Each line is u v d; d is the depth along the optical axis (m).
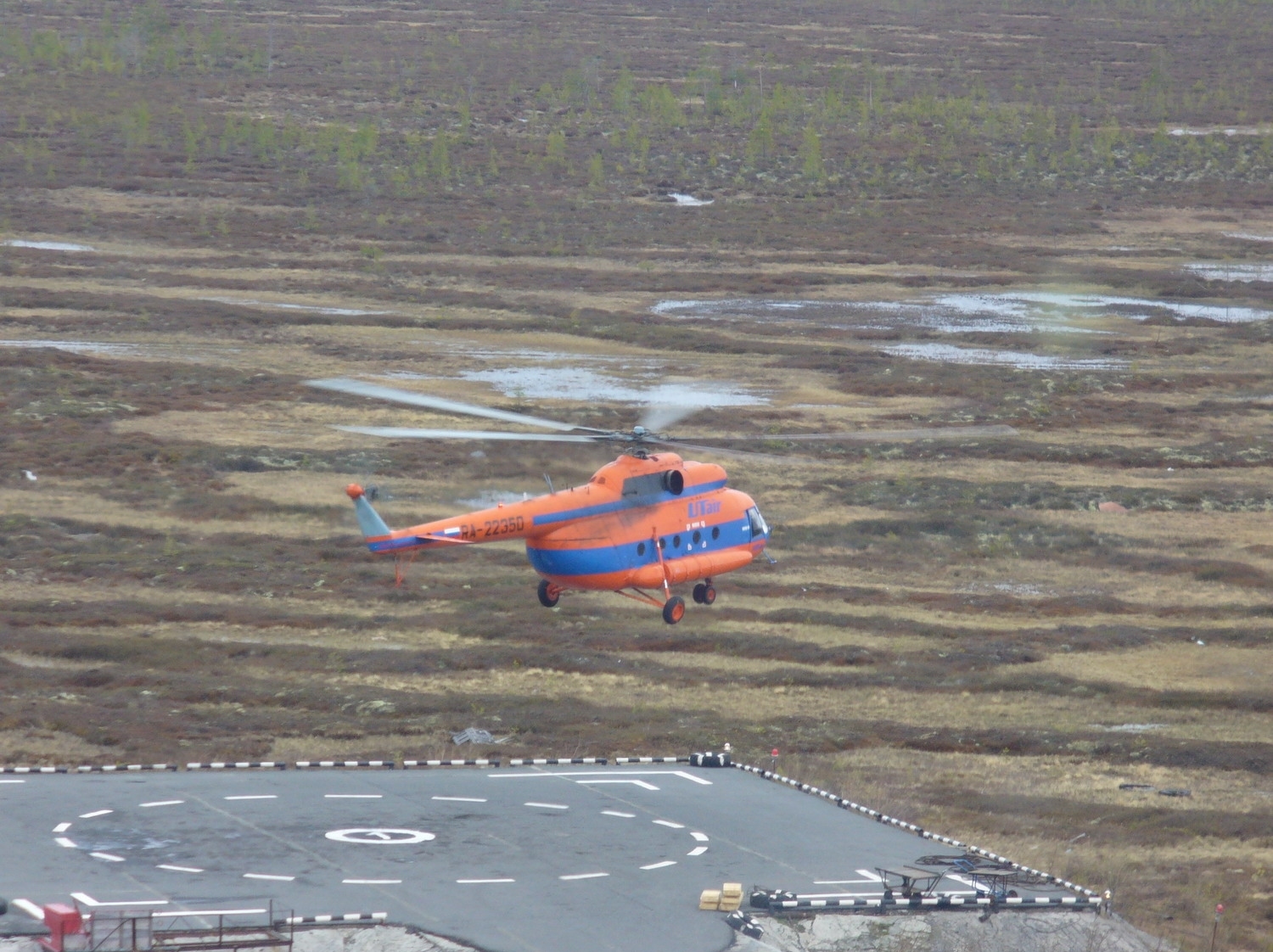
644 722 95.94
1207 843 81.56
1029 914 60.97
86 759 83.19
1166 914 69.31
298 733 91.06
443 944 53.56
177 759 84.00
